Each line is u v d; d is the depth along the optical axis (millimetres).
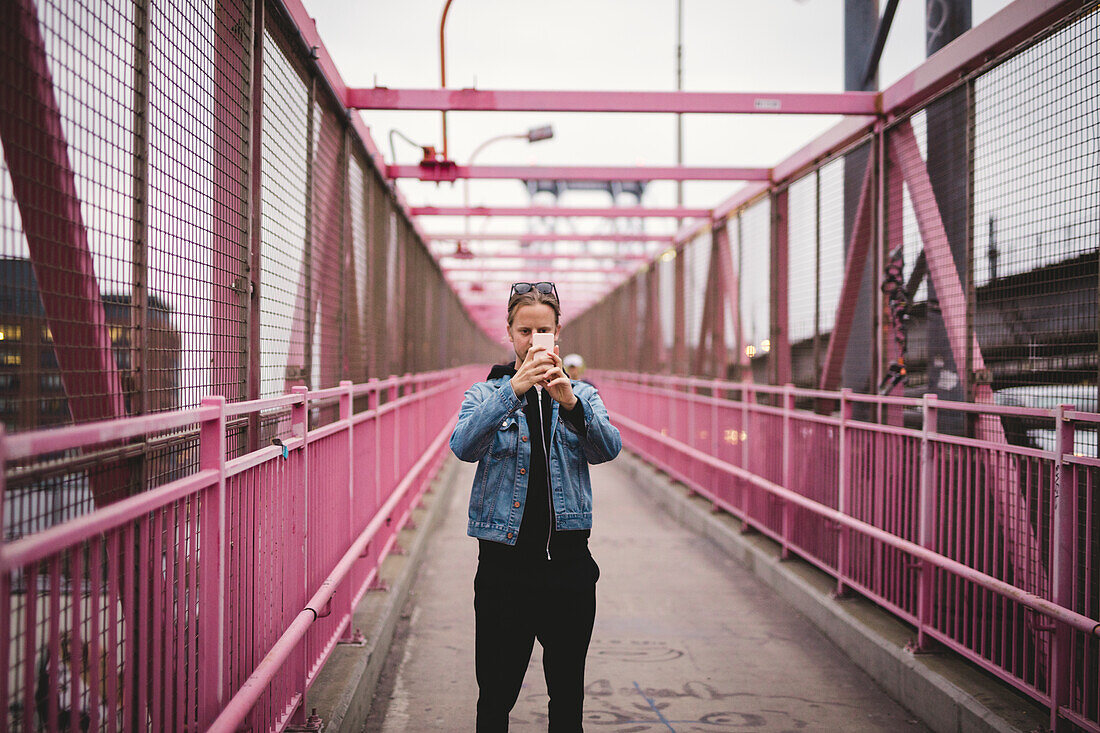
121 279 1978
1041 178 3656
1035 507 3504
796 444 6320
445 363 15469
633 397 14578
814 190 6691
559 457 2490
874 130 5609
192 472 2486
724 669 4574
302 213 4020
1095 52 3287
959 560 3861
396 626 5238
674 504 9727
